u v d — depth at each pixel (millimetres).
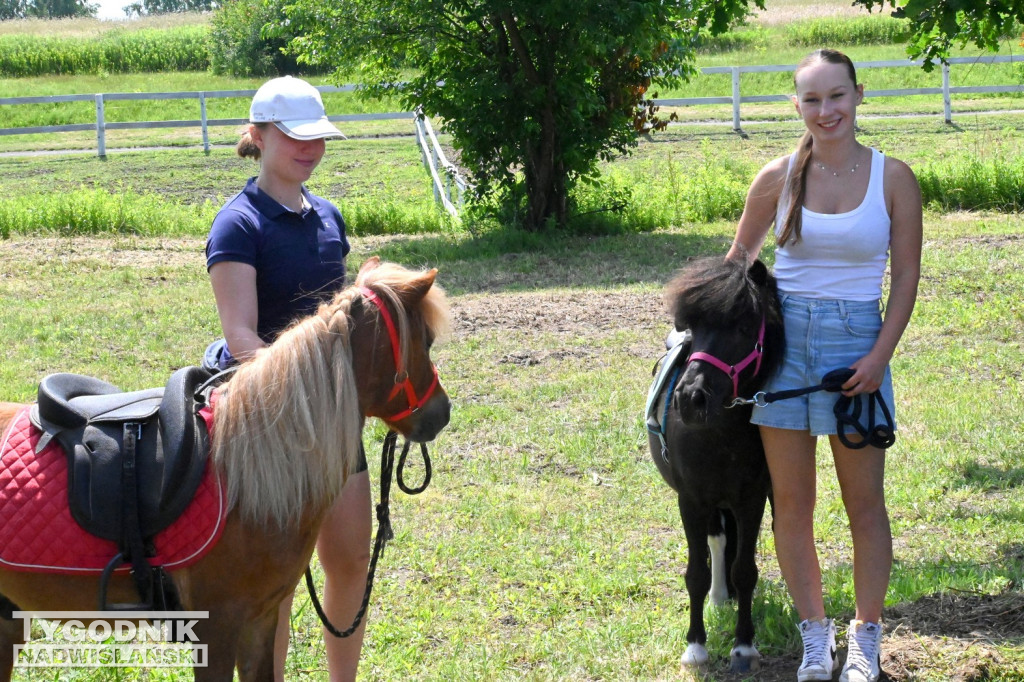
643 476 6004
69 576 2768
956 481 5645
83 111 26047
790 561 3635
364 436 6820
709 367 3400
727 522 4426
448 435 6836
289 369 2760
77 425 2816
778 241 3527
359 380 2891
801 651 4016
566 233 14055
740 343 3416
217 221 3127
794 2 43031
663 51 13875
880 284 3477
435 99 13703
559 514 5508
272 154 3197
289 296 3223
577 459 6301
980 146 18359
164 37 34344
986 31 5297
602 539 5188
